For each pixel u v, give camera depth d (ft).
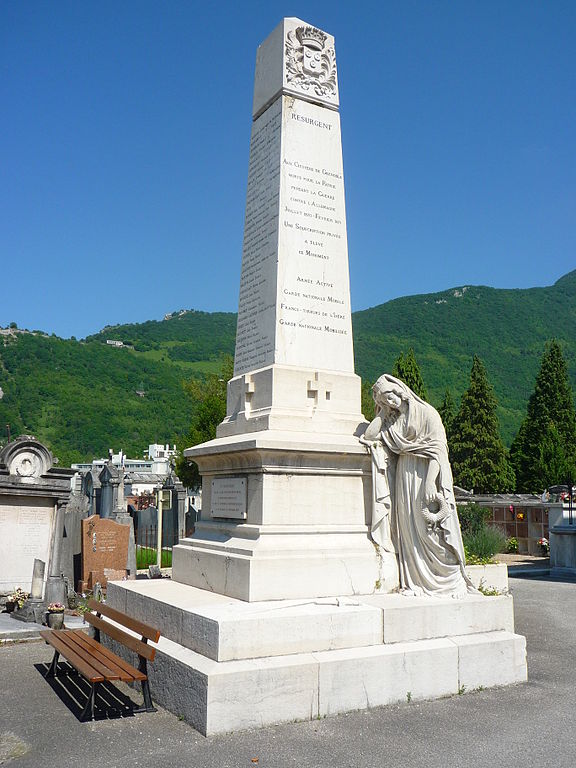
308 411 28.71
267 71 32.99
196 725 20.04
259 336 30.30
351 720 20.92
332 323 30.42
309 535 26.45
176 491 88.84
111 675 21.03
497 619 26.11
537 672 27.07
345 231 31.65
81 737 19.72
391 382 28.27
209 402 94.32
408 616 24.12
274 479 26.32
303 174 30.96
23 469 47.01
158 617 25.05
